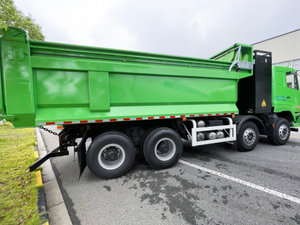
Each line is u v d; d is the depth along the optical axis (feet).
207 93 12.26
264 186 8.71
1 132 22.80
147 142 10.57
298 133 23.30
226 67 12.73
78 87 8.90
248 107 14.57
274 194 7.95
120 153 10.22
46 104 8.44
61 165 12.28
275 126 15.70
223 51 14.47
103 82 9.17
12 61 7.56
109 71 9.24
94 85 9.00
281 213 6.60
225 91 12.89
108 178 9.75
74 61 8.54
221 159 12.89
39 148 16.44
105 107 9.33
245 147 14.33
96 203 7.48
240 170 10.75
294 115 16.76
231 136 13.21
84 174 10.67
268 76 14.30
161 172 10.65
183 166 11.58
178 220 6.29
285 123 16.30
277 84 15.19
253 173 10.29
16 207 6.77
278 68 15.28
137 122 11.55
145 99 10.43
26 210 6.58
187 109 11.76
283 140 16.35
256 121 15.30
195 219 6.33
